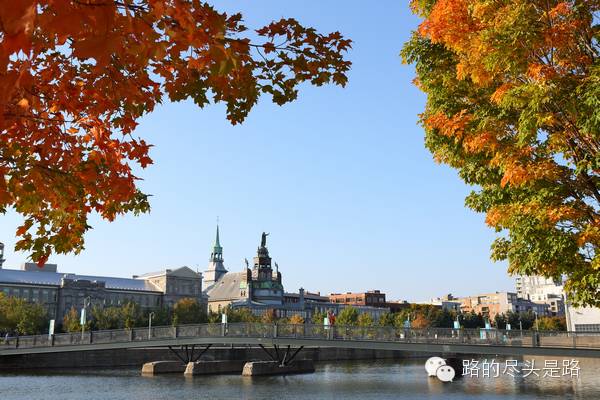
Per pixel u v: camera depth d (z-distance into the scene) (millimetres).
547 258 10203
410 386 40250
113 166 6082
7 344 47562
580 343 31516
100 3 2340
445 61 12039
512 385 39438
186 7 2969
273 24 5492
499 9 9586
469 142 10711
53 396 34219
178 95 5859
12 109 4438
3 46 1963
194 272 151750
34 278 126438
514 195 11211
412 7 12891
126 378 46219
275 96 6023
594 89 8383
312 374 52250
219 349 63250
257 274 174000
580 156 9906
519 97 9055
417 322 142250
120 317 99562
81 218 6832
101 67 2379
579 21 9133
